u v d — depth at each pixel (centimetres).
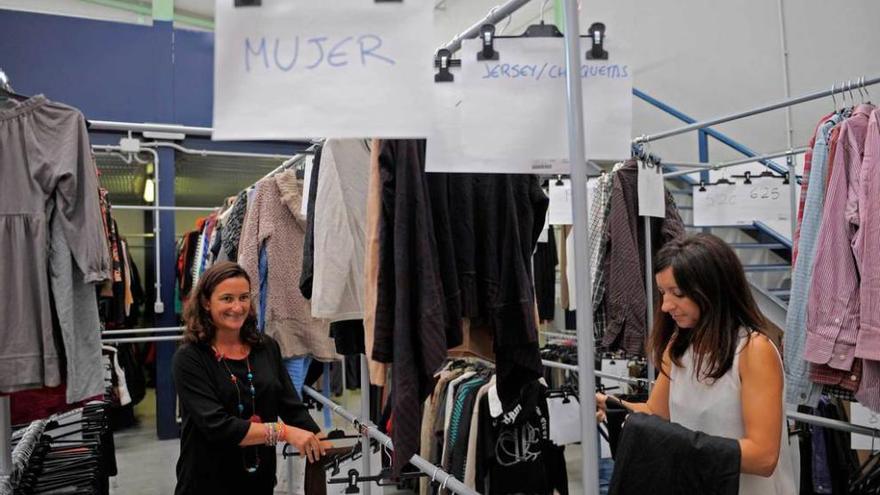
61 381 166
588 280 100
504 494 244
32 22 464
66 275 164
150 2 723
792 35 474
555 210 305
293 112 90
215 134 89
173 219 516
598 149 112
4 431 172
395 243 122
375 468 264
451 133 108
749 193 318
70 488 172
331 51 91
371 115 91
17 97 168
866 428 197
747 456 121
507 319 138
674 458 117
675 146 568
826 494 296
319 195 176
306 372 289
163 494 383
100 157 469
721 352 133
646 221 252
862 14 430
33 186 162
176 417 514
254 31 90
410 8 91
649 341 160
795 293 183
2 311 156
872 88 425
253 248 267
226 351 197
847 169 171
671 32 573
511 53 110
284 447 278
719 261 135
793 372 181
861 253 161
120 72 491
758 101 500
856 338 161
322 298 171
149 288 558
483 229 141
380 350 123
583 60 113
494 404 242
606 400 177
